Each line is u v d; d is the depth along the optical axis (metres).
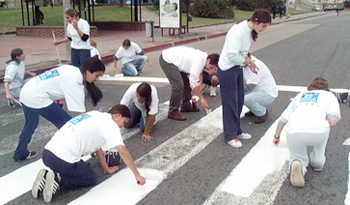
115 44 15.03
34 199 3.47
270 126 5.32
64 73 3.85
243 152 4.42
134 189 3.59
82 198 3.44
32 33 18.73
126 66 9.23
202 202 3.34
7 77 6.45
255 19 3.99
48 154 3.31
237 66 4.26
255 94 5.29
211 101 6.77
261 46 14.58
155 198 3.43
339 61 10.67
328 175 3.81
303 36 18.75
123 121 3.57
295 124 3.57
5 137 5.16
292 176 3.51
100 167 4.07
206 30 22.05
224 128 4.61
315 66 9.97
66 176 3.41
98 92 3.99
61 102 5.96
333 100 3.65
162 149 4.58
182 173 3.91
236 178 3.78
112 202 3.36
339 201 3.32
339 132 5.03
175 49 5.40
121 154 3.30
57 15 28.06
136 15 22.64
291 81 8.22
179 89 5.48
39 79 3.93
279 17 40.25
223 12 32.50
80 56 7.72
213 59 4.87
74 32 7.61
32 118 4.09
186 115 5.97
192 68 4.96
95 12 30.52
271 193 3.47
